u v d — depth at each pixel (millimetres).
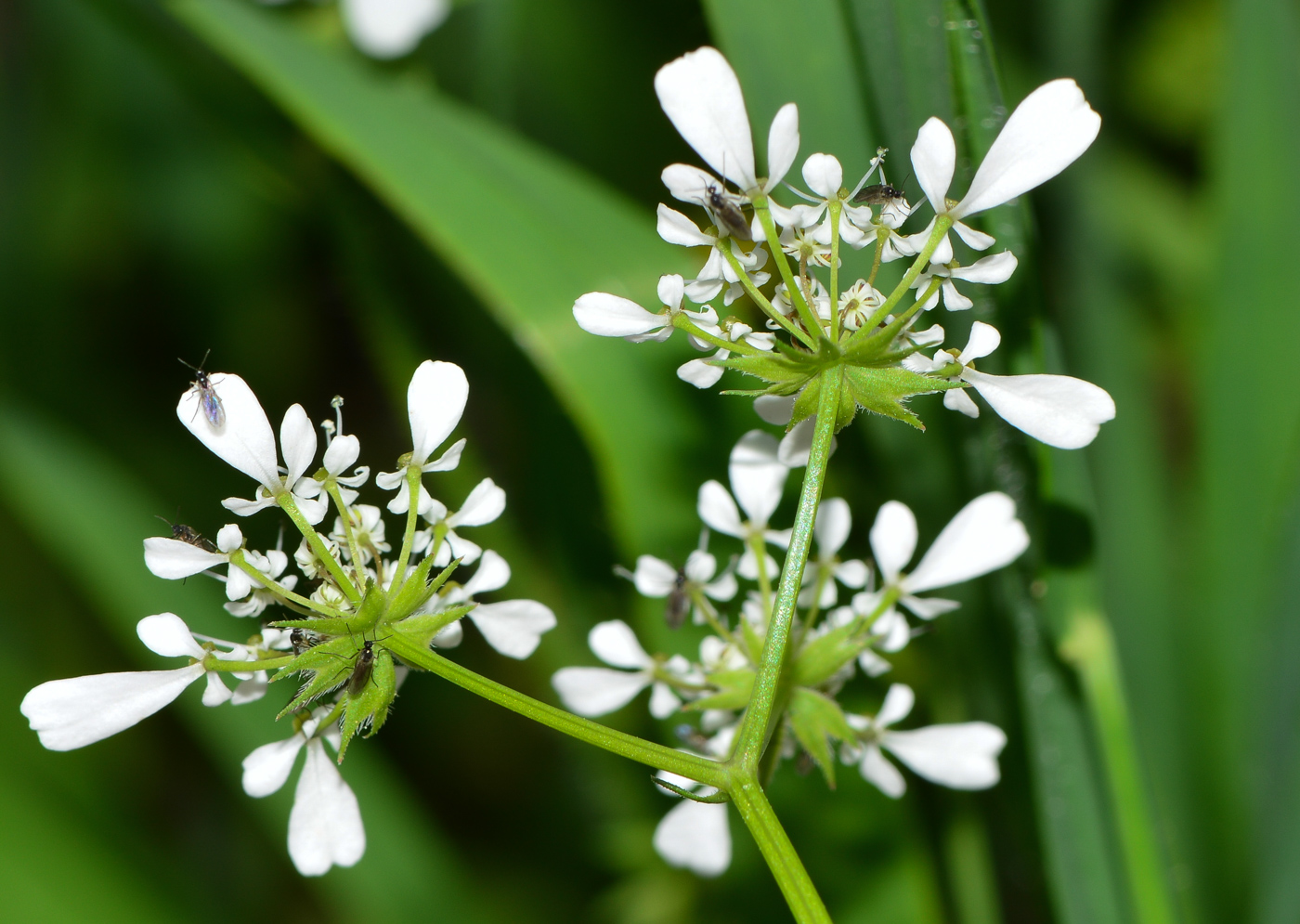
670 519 221
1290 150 250
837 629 196
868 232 192
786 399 195
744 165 191
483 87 248
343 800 194
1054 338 205
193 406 189
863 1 207
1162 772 249
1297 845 227
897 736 202
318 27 253
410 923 265
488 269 219
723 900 234
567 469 233
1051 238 268
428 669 189
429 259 239
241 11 224
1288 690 229
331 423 191
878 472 223
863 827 227
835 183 190
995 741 201
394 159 221
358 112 222
